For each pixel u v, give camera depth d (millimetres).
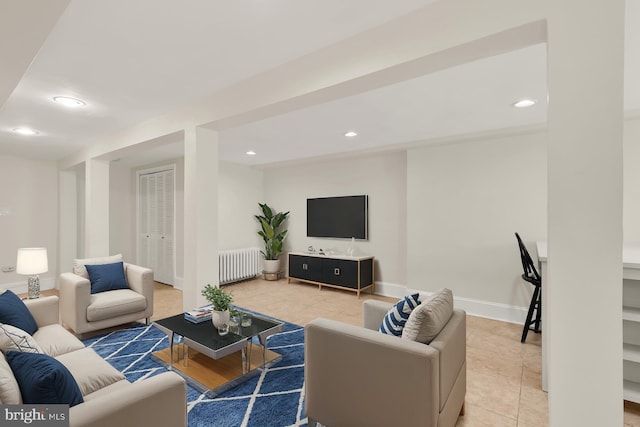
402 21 1673
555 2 1294
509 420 2051
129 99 2777
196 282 2889
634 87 2535
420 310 1734
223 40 1872
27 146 4453
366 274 5156
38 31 1382
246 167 6445
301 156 5547
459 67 2238
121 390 1313
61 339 2260
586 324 1234
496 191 4055
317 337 1828
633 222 3227
